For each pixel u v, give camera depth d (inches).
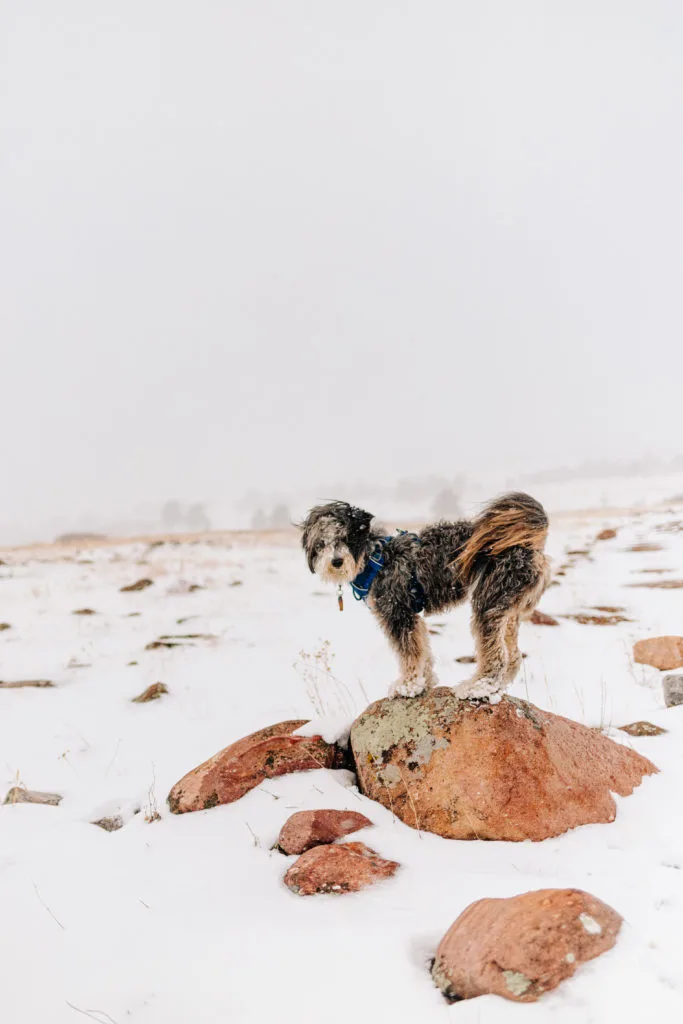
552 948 100.7
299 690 302.8
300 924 123.7
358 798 175.3
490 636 178.2
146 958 117.2
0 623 459.8
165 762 232.8
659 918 112.3
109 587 599.2
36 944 123.8
